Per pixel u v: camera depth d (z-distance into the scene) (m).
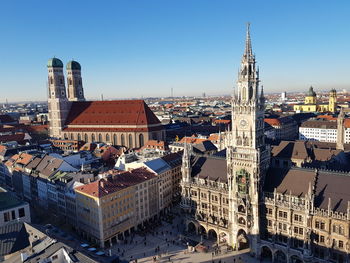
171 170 157.12
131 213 131.50
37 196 164.75
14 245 78.12
